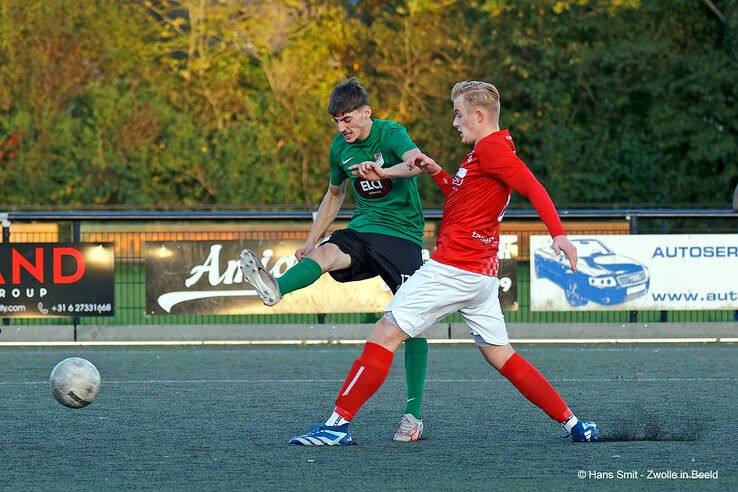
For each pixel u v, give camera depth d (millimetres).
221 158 110875
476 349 43219
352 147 24484
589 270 45438
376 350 22734
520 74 115125
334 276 24969
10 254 44312
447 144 115438
